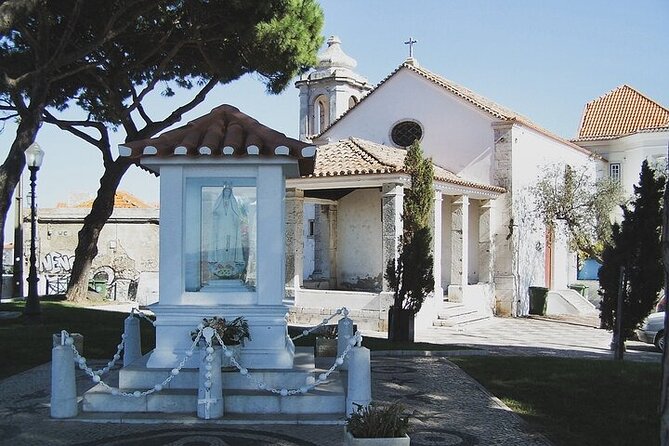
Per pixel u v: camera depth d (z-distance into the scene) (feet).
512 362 39.88
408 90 85.35
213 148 27.37
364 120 88.33
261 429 23.67
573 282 101.04
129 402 25.62
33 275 52.95
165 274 27.94
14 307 63.93
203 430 23.50
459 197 71.77
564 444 23.06
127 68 60.03
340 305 64.34
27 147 45.32
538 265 87.04
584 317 83.20
